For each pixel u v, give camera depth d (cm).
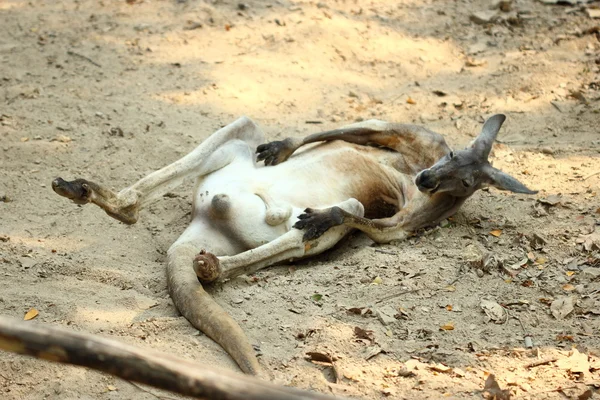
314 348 740
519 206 1032
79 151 1129
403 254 913
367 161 991
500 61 1469
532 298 841
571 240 948
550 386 695
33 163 1095
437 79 1418
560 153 1168
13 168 1080
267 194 913
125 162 1112
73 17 1570
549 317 811
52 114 1220
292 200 924
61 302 789
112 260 888
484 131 987
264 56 1438
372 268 881
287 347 744
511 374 714
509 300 834
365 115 1290
